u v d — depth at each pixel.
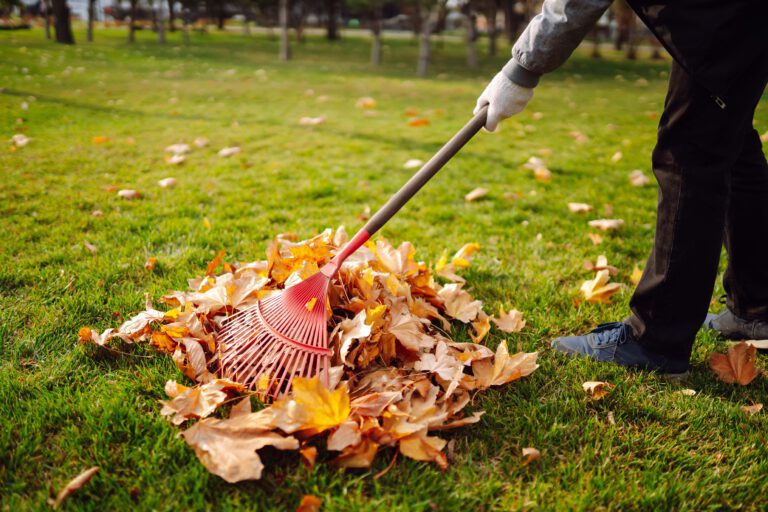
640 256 3.38
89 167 4.78
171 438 1.75
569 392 2.10
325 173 4.85
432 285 2.58
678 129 1.87
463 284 2.82
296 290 2.06
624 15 21.89
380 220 2.05
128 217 3.62
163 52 17.34
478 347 2.20
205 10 34.75
